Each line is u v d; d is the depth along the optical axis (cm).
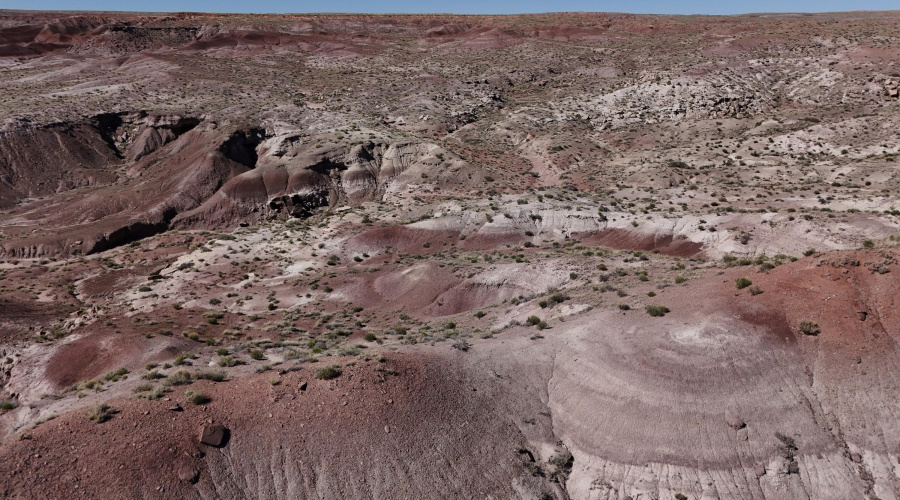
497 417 1933
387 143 7456
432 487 1667
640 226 4806
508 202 5553
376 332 3044
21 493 1380
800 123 7344
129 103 9350
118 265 5422
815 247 3978
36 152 7950
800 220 4303
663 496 1681
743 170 6341
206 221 6738
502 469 1762
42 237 6072
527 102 9694
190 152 8050
